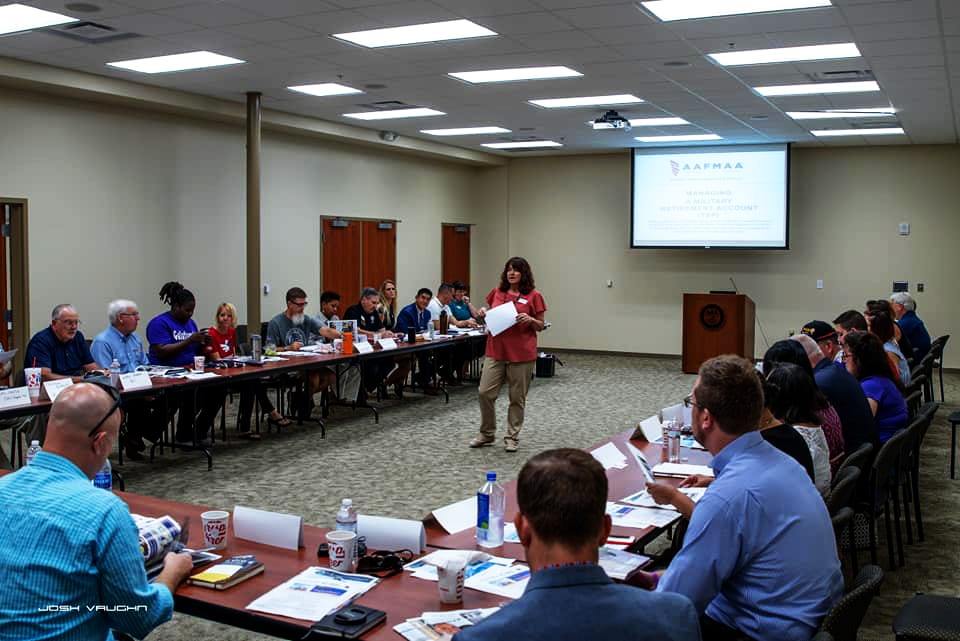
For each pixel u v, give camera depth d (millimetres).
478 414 7984
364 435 6973
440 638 1852
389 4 5293
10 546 1741
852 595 1780
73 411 1837
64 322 5566
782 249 11883
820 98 8312
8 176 7262
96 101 7945
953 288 11305
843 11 5324
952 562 4074
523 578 2236
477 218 14055
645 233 12523
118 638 2117
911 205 11461
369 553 2404
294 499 5051
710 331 10875
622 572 2215
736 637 2064
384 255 11945
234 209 9516
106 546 1759
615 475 3342
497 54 6656
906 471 4254
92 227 7992
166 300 6625
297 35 6105
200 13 5523
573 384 10117
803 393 3100
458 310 10438
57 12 5484
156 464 5914
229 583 2156
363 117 9859
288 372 7008
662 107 9008
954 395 9461
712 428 2148
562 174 13531
